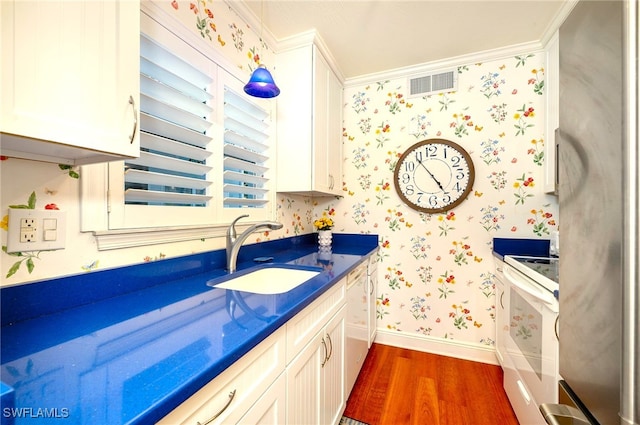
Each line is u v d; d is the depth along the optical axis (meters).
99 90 0.67
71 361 0.54
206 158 1.35
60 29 0.60
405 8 1.61
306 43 1.86
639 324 0.45
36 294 0.75
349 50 2.04
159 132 1.11
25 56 0.54
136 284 1.01
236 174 1.54
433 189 2.21
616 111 0.49
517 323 1.46
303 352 0.98
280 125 1.93
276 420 0.80
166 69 1.10
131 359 0.55
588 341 0.60
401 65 2.26
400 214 2.34
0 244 0.70
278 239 2.00
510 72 2.04
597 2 0.56
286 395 0.86
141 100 1.01
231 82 1.51
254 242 1.75
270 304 0.88
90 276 0.87
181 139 1.22
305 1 1.55
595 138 0.57
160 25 1.11
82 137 0.64
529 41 1.94
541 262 1.53
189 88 1.24
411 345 2.29
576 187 0.66
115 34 0.71
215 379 0.57
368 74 2.40
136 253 1.03
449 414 1.54
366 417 1.52
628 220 0.46
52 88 0.58
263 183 1.82
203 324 0.72
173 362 0.54
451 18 1.70
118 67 0.72
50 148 0.69
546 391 1.08
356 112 2.48
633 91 0.46
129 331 0.68
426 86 2.26
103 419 0.39
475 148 2.13
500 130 2.07
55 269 0.80
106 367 0.52
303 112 1.88
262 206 1.81
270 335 0.77
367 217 2.44
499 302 1.89
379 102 2.41
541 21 1.72
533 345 1.23
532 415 1.24
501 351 1.83
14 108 0.53
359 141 2.47
